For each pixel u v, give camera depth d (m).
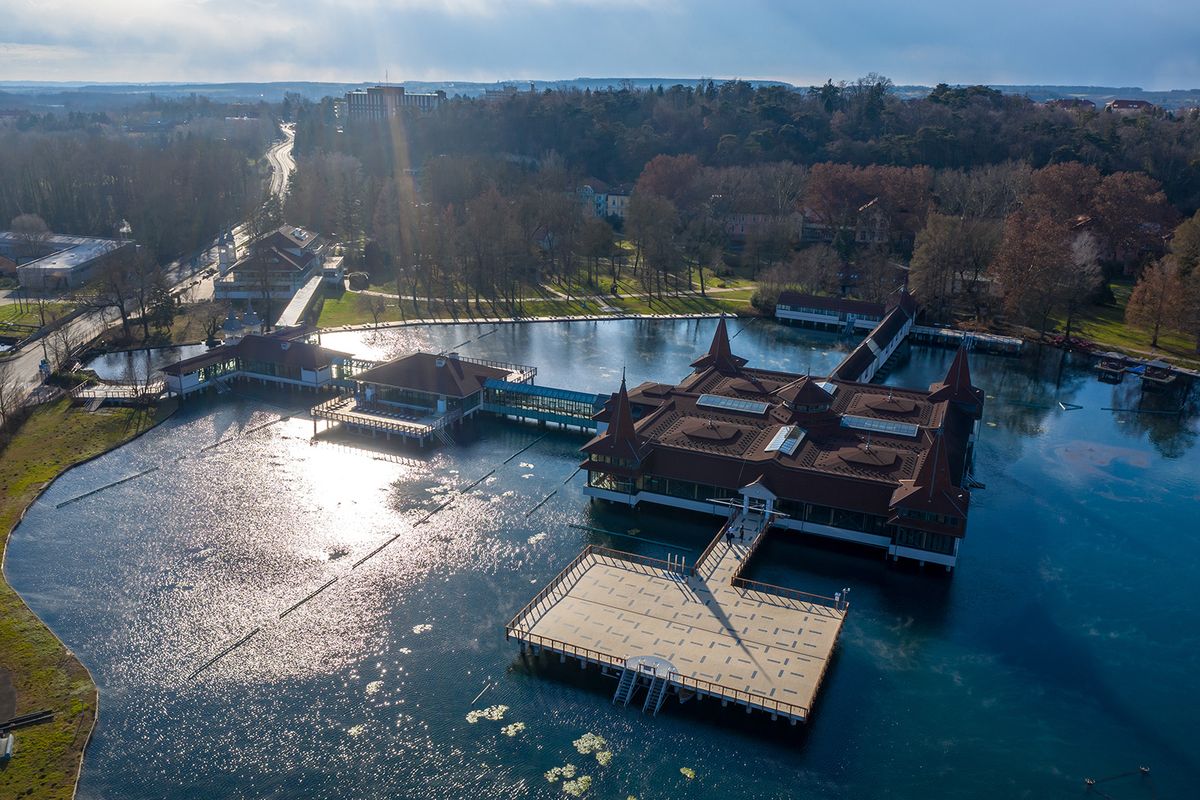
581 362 191.12
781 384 148.00
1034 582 107.56
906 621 98.94
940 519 105.94
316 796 74.25
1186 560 113.31
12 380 162.12
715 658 88.94
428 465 136.62
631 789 75.38
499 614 98.88
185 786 74.94
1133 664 93.19
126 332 194.25
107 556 108.44
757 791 75.44
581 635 92.06
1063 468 140.25
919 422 132.75
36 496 121.88
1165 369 183.38
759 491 114.25
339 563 108.56
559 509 122.94
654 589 101.44
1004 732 83.06
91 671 88.44
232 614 98.00
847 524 113.25
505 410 156.75
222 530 115.50
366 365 172.62
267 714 83.38
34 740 78.81
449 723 82.50
